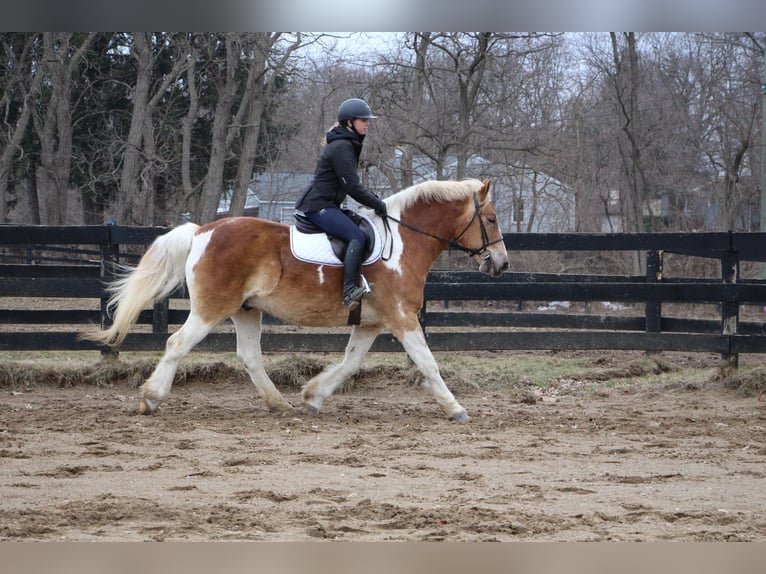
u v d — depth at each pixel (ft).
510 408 37.99
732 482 23.94
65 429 30.45
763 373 41.34
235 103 119.65
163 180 129.70
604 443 29.73
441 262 102.58
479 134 103.09
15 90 119.14
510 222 139.23
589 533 18.75
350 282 32.35
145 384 33.86
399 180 104.47
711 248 43.78
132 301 33.65
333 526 18.93
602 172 128.67
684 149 123.13
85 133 124.36
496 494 22.15
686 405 38.86
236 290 32.96
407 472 24.66
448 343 44.29
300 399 39.75
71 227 42.39
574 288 43.80
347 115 32.83
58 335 42.93
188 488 22.18
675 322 49.37
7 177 115.03
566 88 119.75
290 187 147.43
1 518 18.97
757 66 111.34
